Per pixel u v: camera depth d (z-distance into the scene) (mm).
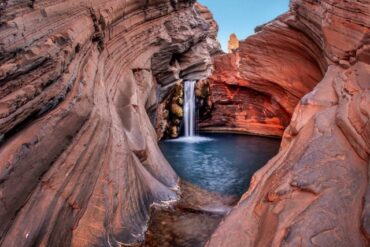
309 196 4625
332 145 5664
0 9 4746
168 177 11938
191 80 24297
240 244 4949
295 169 5383
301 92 17609
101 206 6812
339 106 6891
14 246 4387
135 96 12531
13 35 4863
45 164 5398
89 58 8625
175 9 18688
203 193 11430
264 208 5305
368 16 8281
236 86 24391
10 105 4500
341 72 9289
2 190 4297
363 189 4375
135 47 14523
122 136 9195
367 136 5062
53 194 5418
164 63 18531
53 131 5633
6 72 4492
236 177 13789
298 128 7750
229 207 9922
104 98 8953
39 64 5316
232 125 25906
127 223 7449
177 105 24031
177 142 22375
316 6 12086
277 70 18688
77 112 6594
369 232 3525
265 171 7250
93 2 9336
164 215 8867
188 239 7570
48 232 5125
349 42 9320
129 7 13375
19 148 4629
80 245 5965
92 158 6934
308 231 3826
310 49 14641
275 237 4113
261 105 23719
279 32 16734
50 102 5617
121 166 8242
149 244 7297
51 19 6422
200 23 22031
